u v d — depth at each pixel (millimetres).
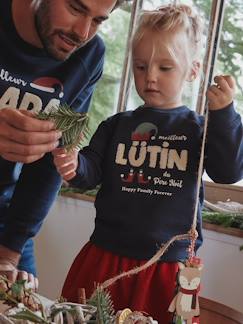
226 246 1741
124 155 1044
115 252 985
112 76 2432
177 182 992
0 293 718
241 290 1703
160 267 948
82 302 744
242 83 1987
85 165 1017
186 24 1016
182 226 974
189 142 1012
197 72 1072
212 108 937
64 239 2232
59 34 891
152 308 935
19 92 1066
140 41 1007
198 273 698
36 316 650
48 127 784
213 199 2062
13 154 807
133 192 1006
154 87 1011
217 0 2051
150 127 1048
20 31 1003
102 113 2453
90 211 2129
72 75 1112
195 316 697
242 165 978
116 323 649
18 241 1086
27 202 1104
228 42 2031
